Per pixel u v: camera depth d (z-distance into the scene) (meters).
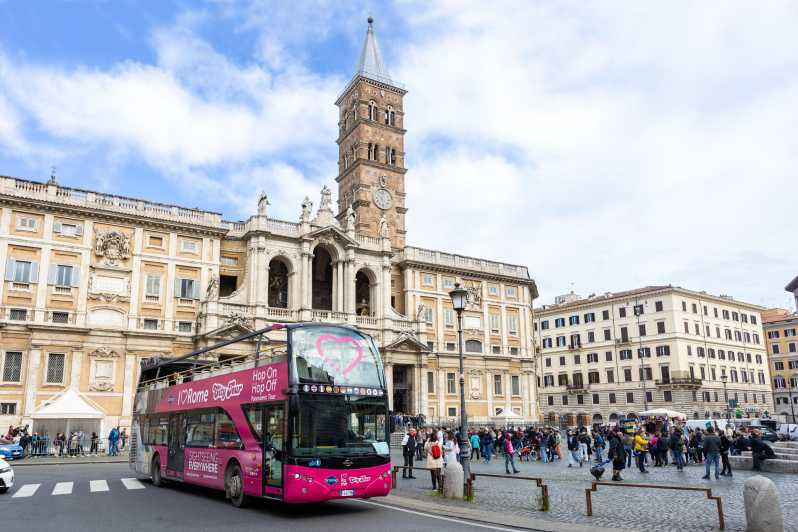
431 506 20.58
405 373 71.69
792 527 16.42
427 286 75.38
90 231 55.22
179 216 59.84
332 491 18.95
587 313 109.50
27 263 52.09
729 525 16.59
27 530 16.20
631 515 18.44
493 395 77.44
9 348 50.12
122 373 54.28
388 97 86.25
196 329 58.22
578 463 38.66
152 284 57.28
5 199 51.44
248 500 21.22
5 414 49.03
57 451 47.00
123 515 18.95
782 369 122.44
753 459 31.78
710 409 97.69
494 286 81.44
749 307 114.38
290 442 18.77
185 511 20.00
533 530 16.19
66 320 52.78
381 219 74.56
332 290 68.31
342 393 20.16
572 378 110.19
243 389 22.06
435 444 25.05
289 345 19.84
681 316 97.94
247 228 63.81
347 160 84.75
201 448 24.31
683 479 28.50
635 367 100.50
